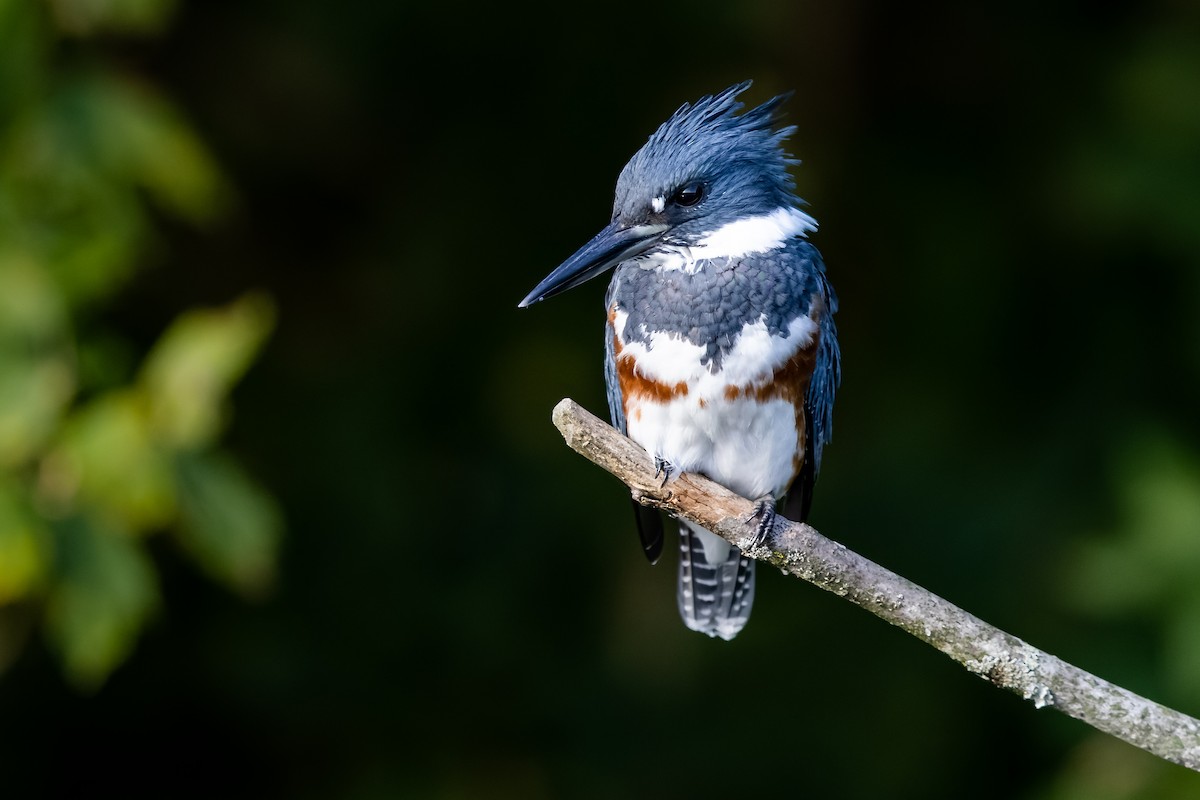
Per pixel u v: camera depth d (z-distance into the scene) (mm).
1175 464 8547
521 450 9617
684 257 6512
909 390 9703
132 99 7246
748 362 6297
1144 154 8867
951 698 9219
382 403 9477
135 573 6516
